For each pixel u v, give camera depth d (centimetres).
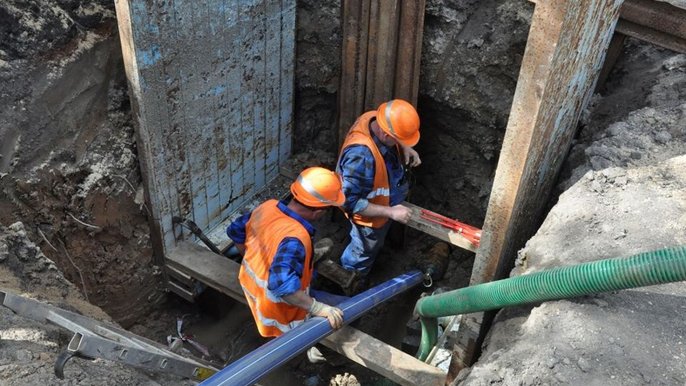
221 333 509
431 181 545
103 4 388
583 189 314
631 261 222
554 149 335
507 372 243
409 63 453
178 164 433
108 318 368
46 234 383
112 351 257
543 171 330
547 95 247
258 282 342
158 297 498
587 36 285
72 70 377
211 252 470
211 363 400
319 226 569
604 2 288
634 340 240
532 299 260
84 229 409
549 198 386
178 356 325
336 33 489
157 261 476
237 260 505
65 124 381
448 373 359
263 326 364
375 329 514
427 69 473
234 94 455
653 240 279
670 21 382
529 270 285
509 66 445
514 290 265
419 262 535
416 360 372
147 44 358
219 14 401
